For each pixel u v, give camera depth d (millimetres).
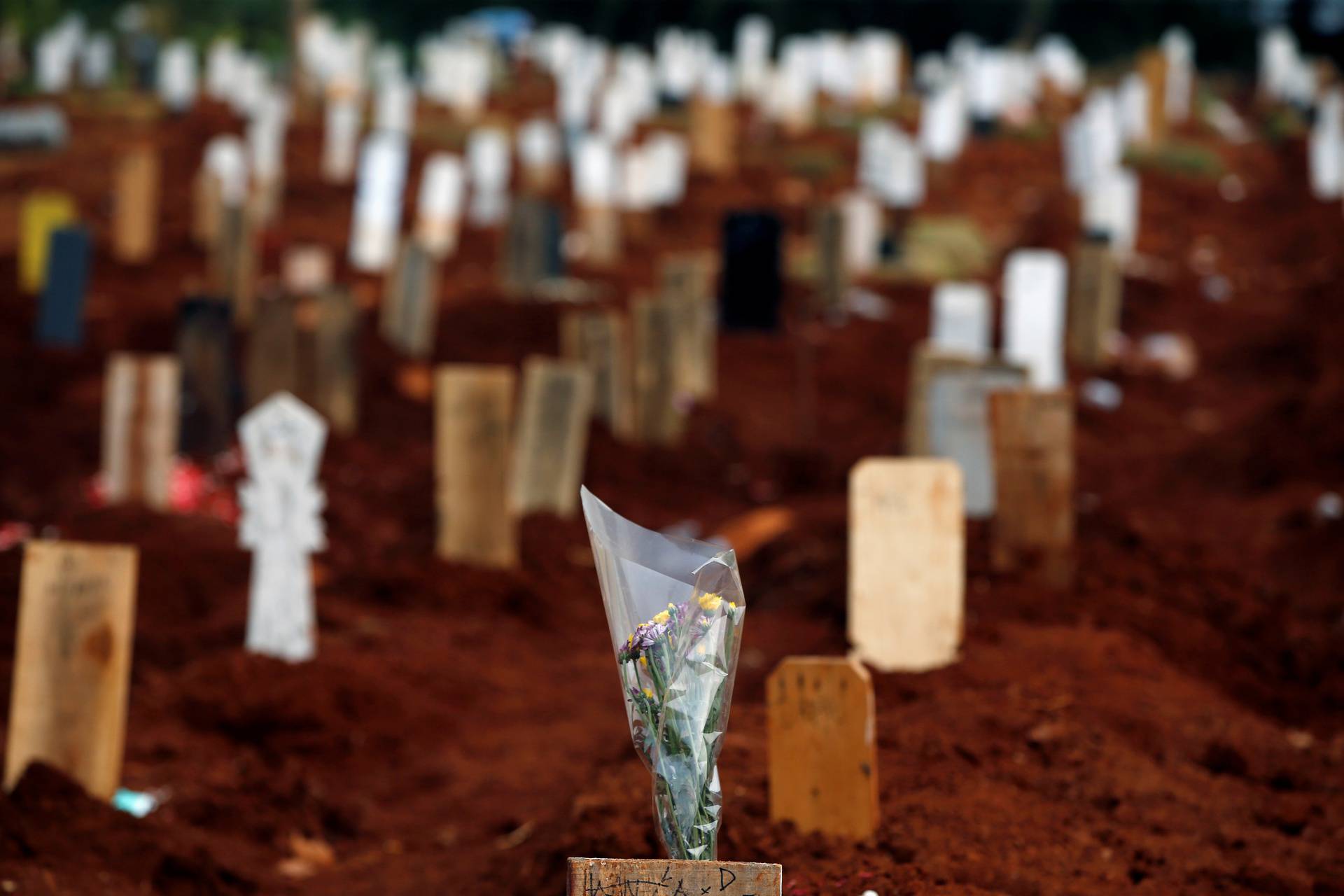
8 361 16344
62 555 6734
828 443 16594
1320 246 25656
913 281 23047
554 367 13086
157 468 12156
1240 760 6809
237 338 17516
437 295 20453
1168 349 20672
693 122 29094
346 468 14336
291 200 26859
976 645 7980
